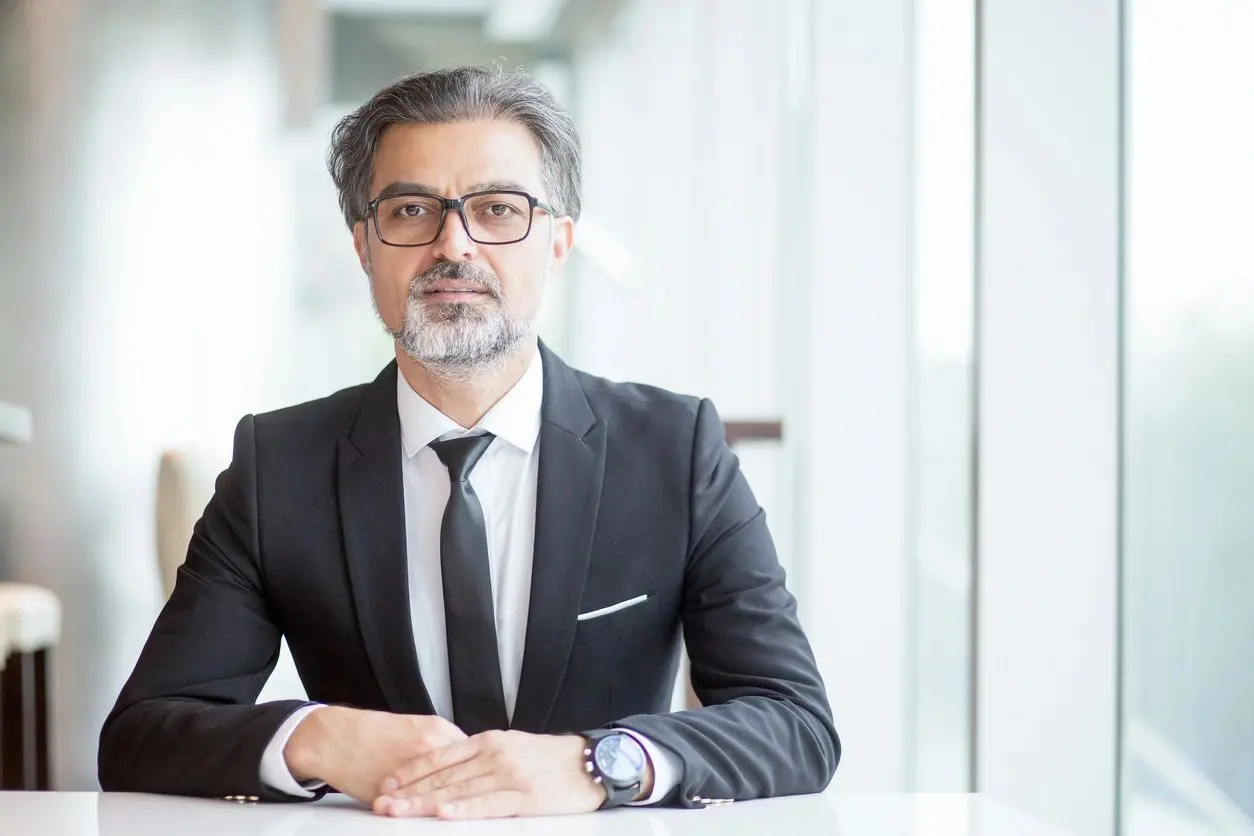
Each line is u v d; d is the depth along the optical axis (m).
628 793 1.31
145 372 4.98
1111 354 2.24
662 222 5.32
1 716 3.21
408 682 1.60
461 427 1.68
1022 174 2.26
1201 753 2.04
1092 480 2.26
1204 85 1.95
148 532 4.91
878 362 3.39
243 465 1.69
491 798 1.27
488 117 1.62
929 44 3.03
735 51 4.95
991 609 2.29
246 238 5.06
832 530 3.39
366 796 1.32
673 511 1.68
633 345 5.36
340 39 5.34
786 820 1.26
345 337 5.12
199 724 1.42
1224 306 1.92
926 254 3.11
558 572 1.63
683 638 1.73
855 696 3.35
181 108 5.02
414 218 1.62
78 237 4.95
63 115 4.95
